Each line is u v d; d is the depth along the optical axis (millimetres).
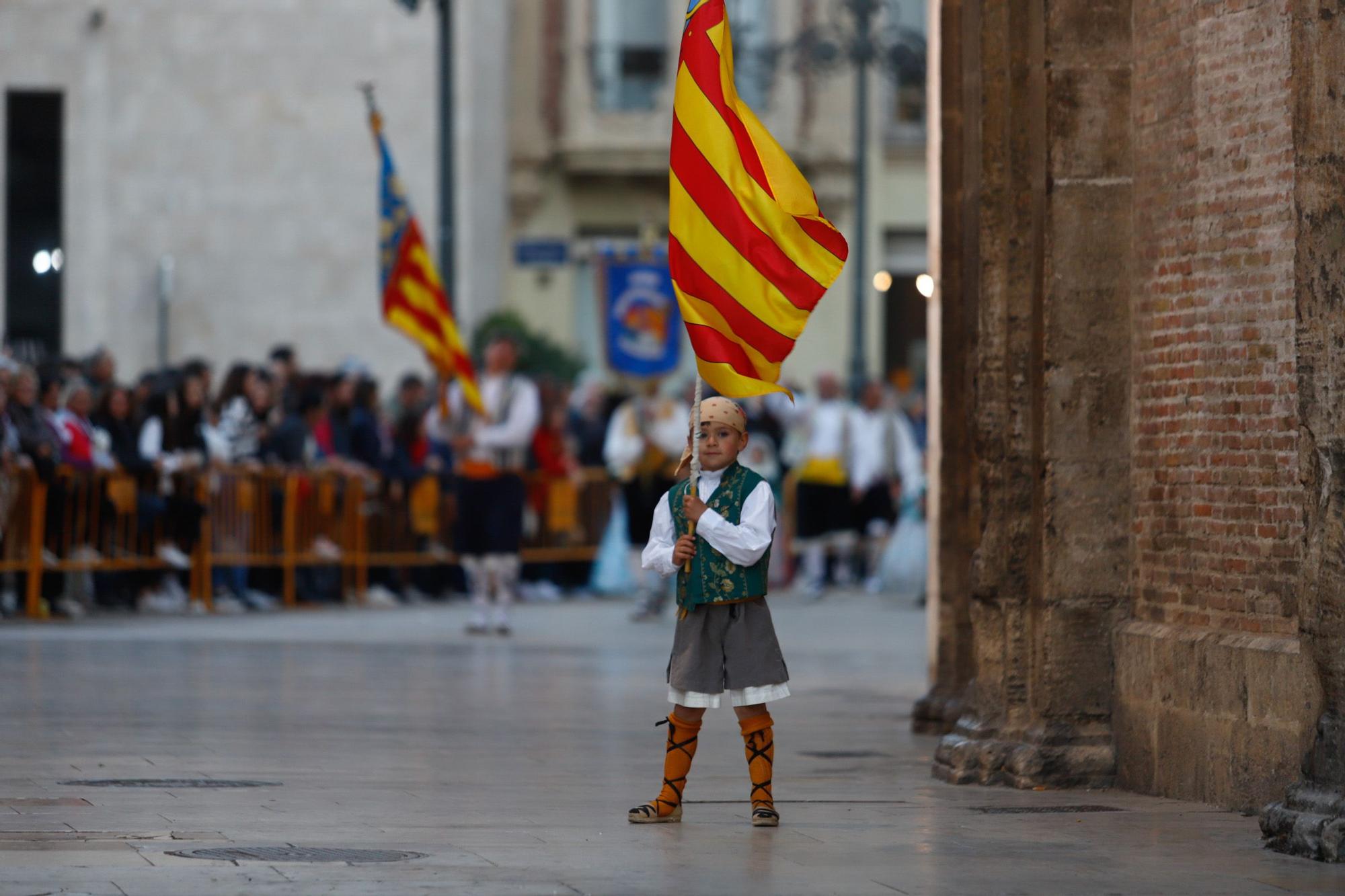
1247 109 26344
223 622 59750
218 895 19375
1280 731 25281
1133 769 28328
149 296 101812
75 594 60031
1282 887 20828
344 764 30203
